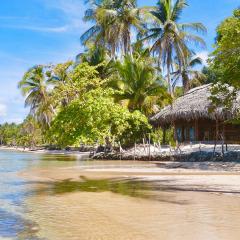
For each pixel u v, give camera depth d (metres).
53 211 10.54
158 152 31.75
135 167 25.62
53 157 46.31
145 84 38.38
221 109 29.06
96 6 47.72
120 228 8.49
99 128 16.14
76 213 10.23
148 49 46.69
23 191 14.52
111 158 35.84
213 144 32.47
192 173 20.78
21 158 43.94
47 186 16.06
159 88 37.88
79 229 8.48
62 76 18.77
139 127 35.00
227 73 17.27
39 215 10.02
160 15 44.06
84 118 15.77
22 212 10.43
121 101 37.06
